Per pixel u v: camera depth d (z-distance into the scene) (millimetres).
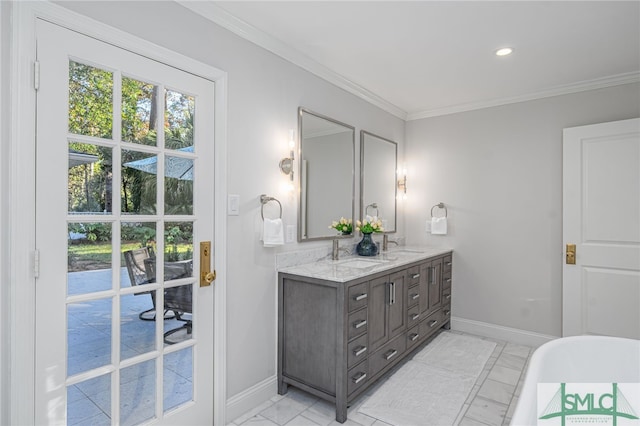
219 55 2074
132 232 1710
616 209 2873
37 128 1407
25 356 1377
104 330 1608
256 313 2301
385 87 3246
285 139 2518
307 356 2285
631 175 2812
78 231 1533
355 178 3264
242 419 2145
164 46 1811
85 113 1549
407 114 4066
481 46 2453
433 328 3336
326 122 2902
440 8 2004
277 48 2416
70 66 1504
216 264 2061
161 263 1812
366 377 2326
